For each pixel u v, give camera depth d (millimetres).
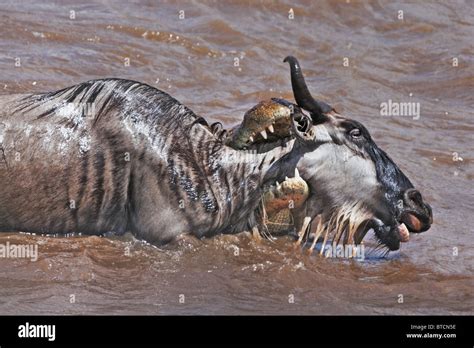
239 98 49781
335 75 55438
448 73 57281
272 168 33062
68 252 32188
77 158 32469
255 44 57188
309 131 32594
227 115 46594
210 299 30453
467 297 32031
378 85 54875
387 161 33688
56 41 52344
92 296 30047
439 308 31125
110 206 32812
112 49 52594
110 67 50438
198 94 49656
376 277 32875
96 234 33344
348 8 64938
